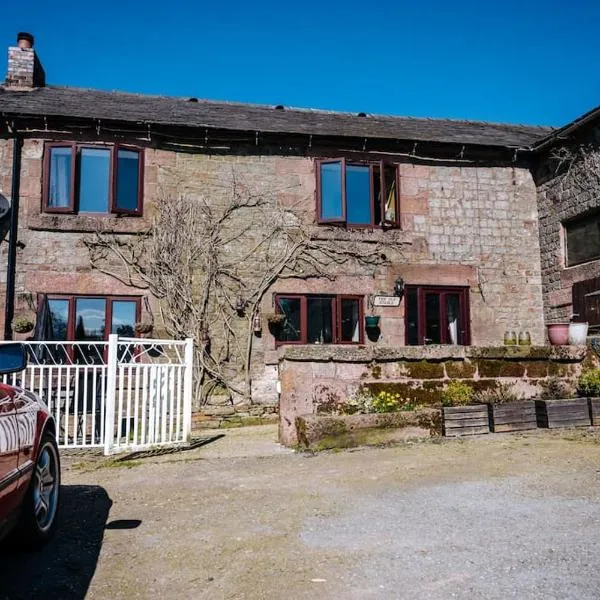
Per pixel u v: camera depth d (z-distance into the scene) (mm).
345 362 7480
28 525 3607
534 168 12469
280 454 6730
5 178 10195
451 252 11844
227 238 10984
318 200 11383
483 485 4898
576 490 4645
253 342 10836
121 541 3932
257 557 3523
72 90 12828
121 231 10516
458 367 7816
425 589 2973
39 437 3777
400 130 12555
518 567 3191
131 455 7043
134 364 7344
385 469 5617
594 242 10930
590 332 10727
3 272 9953
